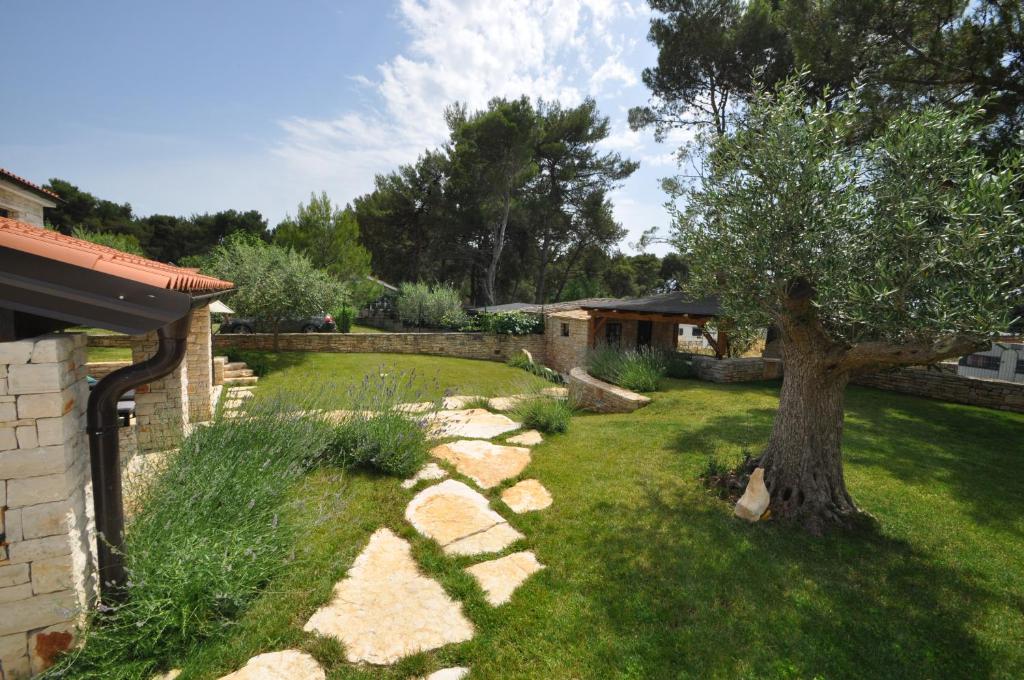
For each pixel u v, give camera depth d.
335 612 3.70
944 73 9.42
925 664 3.31
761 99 5.46
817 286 4.54
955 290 3.74
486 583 4.17
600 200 37.94
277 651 3.28
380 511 5.39
